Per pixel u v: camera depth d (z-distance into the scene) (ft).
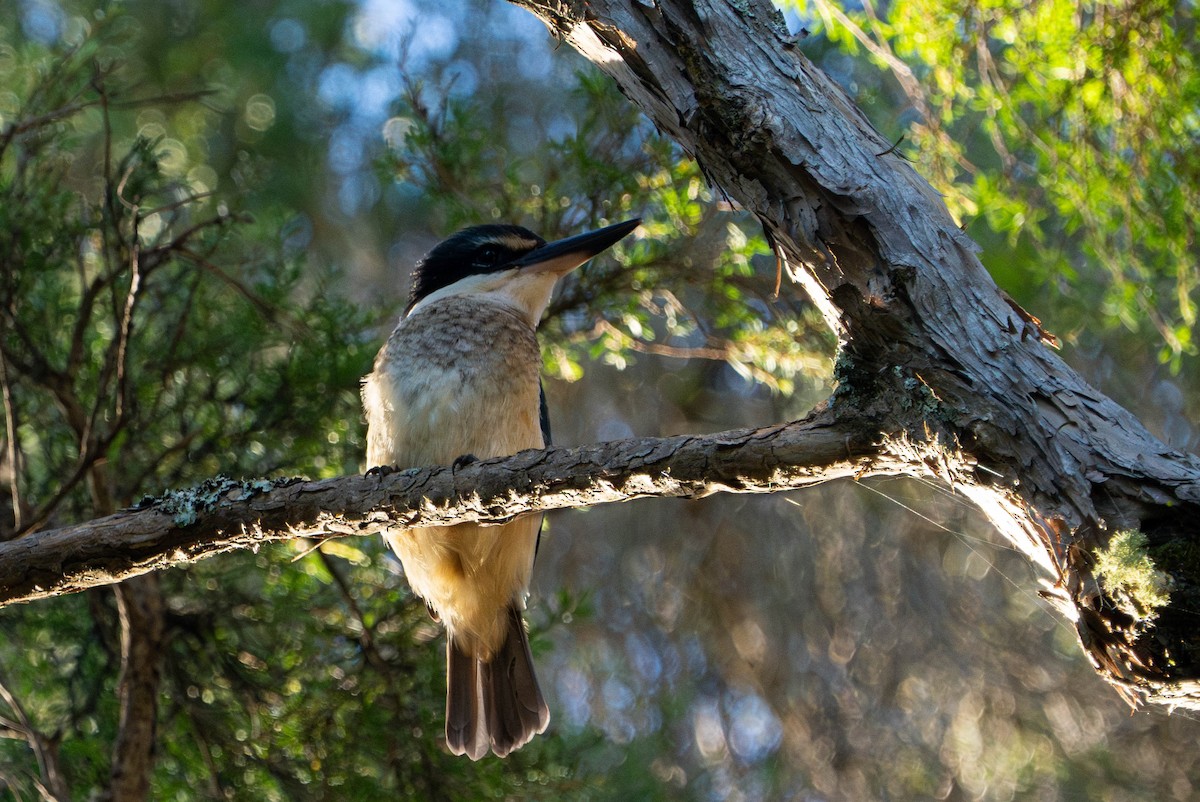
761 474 16.62
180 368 28.43
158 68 43.14
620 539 45.75
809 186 15.79
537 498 18.47
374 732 28.55
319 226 44.73
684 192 28.91
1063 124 25.81
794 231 16.01
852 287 15.74
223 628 29.12
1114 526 14.23
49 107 28.86
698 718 43.80
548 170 31.63
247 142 43.78
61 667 29.43
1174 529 14.11
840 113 16.31
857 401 16.06
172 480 28.63
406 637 29.58
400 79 36.47
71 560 19.19
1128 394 40.06
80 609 29.32
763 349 30.86
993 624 42.37
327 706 28.76
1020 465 14.79
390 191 45.32
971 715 42.04
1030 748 41.39
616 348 31.63
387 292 44.91
